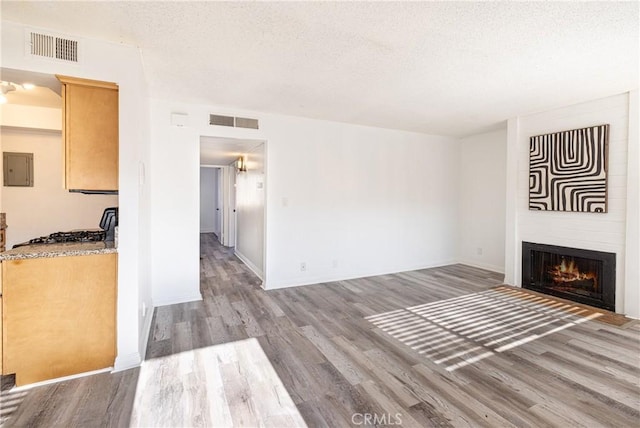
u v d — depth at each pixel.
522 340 2.80
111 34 2.17
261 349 2.61
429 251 5.70
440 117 4.38
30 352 2.10
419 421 1.78
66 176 2.25
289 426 1.74
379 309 3.57
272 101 3.69
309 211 4.58
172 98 3.60
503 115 4.27
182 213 3.78
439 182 5.74
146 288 3.06
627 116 3.34
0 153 3.75
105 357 2.29
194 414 1.83
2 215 3.50
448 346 2.69
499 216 5.31
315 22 2.03
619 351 2.59
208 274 5.08
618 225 3.43
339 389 2.08
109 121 2.34
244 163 6.03
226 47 2.37
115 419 1.78
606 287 3.54
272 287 4.36
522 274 4.39
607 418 1.80
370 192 5.06
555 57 2.50
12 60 2.01
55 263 2.15
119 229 2.29
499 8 1.86
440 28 2.09
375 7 1.86
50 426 1.72
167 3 1.83
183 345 2.67
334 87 3.21
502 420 1.79
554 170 3.94
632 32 2.11
